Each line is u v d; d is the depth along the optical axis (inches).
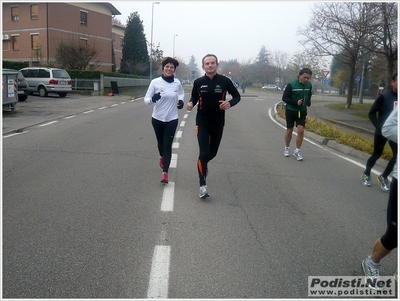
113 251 163.0
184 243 172.7
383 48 827.4
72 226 188.1
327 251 170.9
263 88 3476.9
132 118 652.1
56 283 138.3
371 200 250.8
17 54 1734.7
